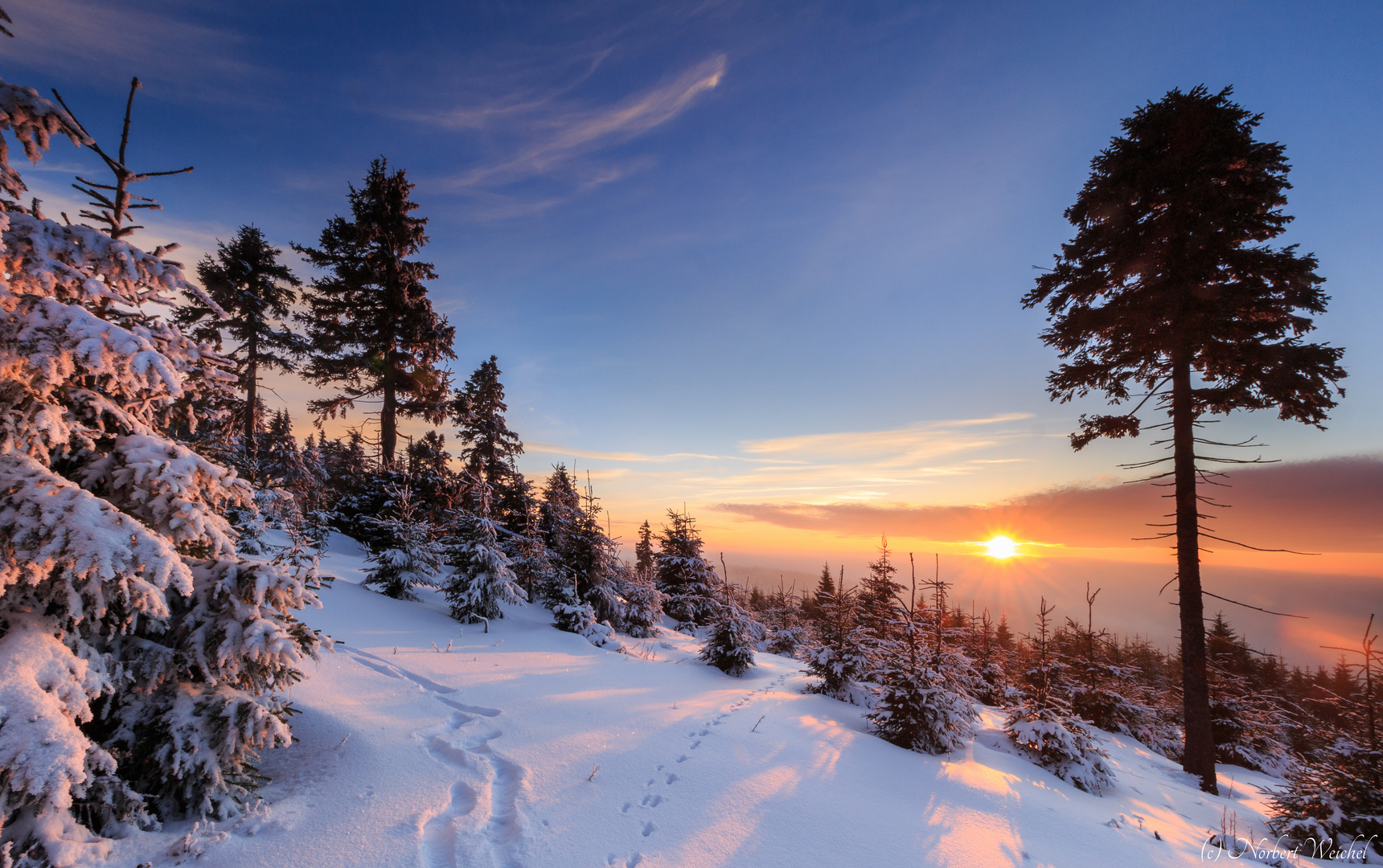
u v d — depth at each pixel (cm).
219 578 417
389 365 2175
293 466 2795
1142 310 1116
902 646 1054
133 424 405
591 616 1425
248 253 2189
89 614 349
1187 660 1077
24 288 346
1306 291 1033
